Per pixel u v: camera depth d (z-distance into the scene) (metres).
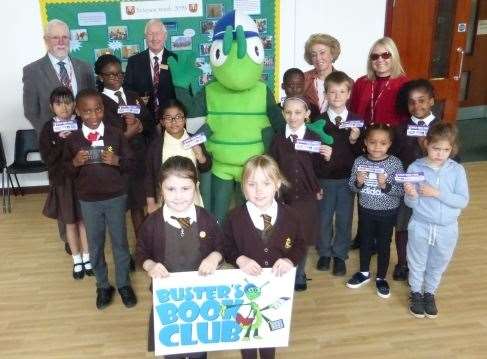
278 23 4.48
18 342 2.45
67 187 2.85
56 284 3.00
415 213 2.50
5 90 4.32
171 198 1.78
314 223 2.65
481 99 6.81
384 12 4.64
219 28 2.65
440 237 2.45
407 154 2.71
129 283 2.80
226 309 1.85
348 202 2.89
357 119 2.71
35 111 3.22
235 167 2.78
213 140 2.78
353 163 2.75
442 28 4.72
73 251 3.01
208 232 1.86
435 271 2.57
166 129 2.63
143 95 3.37
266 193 1.81
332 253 3.08
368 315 2.63
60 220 3.04
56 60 3.15
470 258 3.23
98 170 2.43
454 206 2.38
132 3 4.21
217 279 1.80
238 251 1.90
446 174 2.40
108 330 2.54
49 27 3.08
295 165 2.52
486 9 6.32
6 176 4.61
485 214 3.93
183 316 1.84
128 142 2.72
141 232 1.86
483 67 6.62
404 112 2.79
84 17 4.19
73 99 2.72
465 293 2.82
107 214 2.55
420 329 2.50
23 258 3.35
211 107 2.76
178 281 1.79
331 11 4.55
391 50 2.88
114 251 2.66
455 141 2.38
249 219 1.86
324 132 2.67
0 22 4.10
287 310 1.87
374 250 3.19
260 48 2.65
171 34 4.34
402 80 2.92
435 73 4.88
